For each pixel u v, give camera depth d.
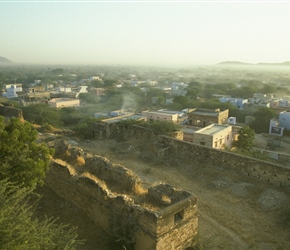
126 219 11.65
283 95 102.25
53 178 15.91
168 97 102.50
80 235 12.39
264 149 45.75
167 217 10.79
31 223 8.95
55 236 9.69
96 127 33.66
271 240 13.77
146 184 20.00
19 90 110.12
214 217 15.73
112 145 29.56
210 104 71.06
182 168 22.38
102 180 15.77
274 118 60.56
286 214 15.33
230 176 20.00
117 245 11.54
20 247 7.55
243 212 16.12
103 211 12.69
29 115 52.88
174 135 28.75
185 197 12.20
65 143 19.92
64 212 14.16
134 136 31.00
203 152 22.23
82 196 13.87
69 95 98.50
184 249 11.87
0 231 7.56
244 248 13.23
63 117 58.41
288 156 34.47
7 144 12.68
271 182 18.58
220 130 35.66
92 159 17.58
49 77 192.00
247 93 101.75
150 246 10.73
